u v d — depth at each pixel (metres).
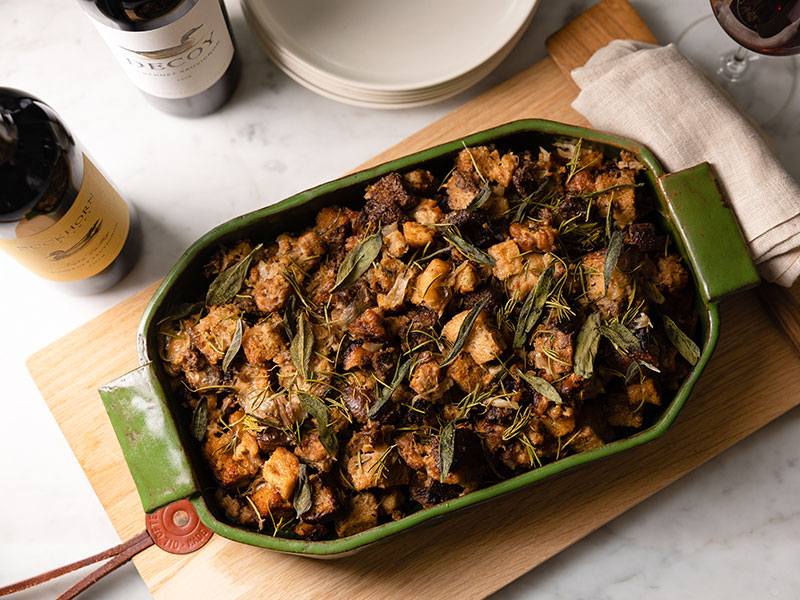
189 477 0.50
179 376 0.54
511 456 0.53
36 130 0.50
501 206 0.55
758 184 0.57
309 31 0.65
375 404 0.51
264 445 0.52
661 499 0.64
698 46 0.68
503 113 0.65
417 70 0.65
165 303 0.53
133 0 0.51
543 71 0.66
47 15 0.68
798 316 0.61
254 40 0.68
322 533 0.52
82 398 0.61
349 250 0.55
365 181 0.54
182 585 0.59
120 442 0.51
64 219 0.53
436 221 0.54
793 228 0.56
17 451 0.64
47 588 0.64
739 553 0.64
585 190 0.56
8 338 0.65
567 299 0.54
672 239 0.56
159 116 0.67
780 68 0.68
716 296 0.53
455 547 0.59
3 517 0.64
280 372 0.53
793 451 0.64
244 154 0.67
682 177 0.54
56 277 0.59
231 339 0.53
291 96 0.67
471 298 0.53
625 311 0.53
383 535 0.49
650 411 0.56
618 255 0.53
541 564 0.64
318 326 0.53
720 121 0.58
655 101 0.59
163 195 0.66
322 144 0.67
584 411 0.54
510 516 0.60
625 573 0.64
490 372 0.52
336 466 0.52
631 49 0.62
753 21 0.56
